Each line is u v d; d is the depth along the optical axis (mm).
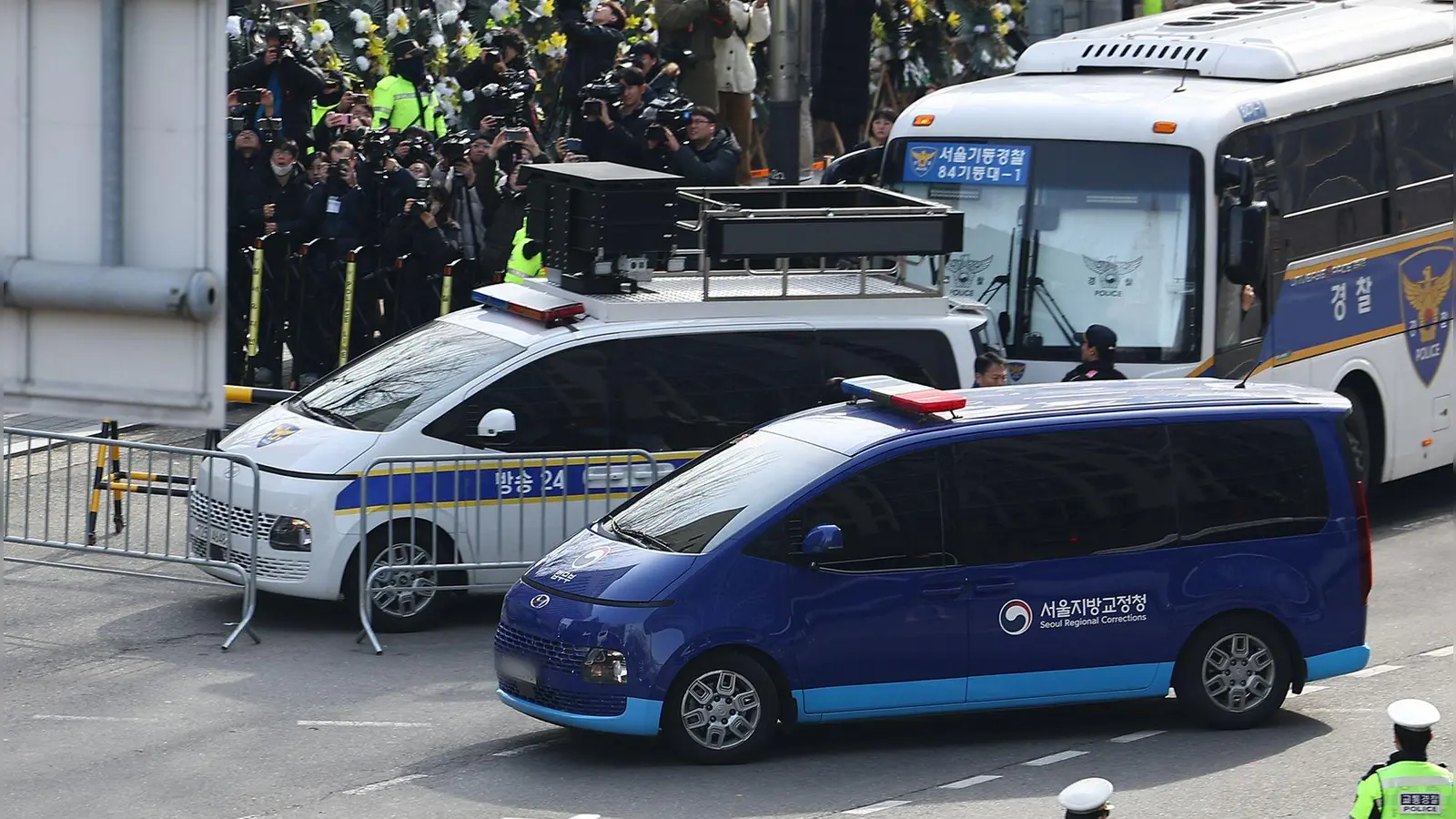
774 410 43906
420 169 63094
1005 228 52375
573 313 43562
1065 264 51500
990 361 45125
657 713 32812
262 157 63000
